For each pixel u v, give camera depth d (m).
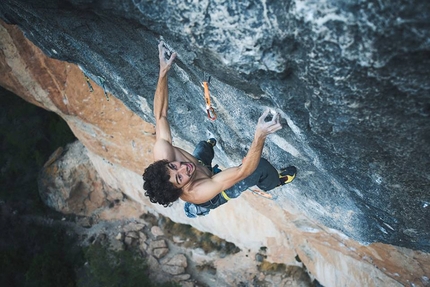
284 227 11.89
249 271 15.43
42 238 18.59
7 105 20.11
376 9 2.92
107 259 17.25
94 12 4.69
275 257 14.62
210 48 3.86
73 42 6.25
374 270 10.26
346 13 3.02
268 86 4.07
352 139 4.18
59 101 12.49
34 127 19.72
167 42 4.42
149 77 6.24
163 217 17.77
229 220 14.38
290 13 3.24
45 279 17.47
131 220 18.23
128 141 13.30
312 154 5.09
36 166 19.80
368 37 3.06
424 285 8.86
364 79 3.36
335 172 5.11
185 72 5.40
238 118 5.47
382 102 3.55
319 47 3.29
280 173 5.65
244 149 6.23
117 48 5.69
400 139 3.94
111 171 16.58
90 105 12.30
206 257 16.36
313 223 9.78
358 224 6.60
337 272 11.79
